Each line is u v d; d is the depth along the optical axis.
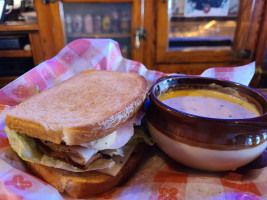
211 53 1.99
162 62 2.00
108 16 1.98
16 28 1.78
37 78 0.79
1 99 0.74
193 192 0.53
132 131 0.59
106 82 0.73
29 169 0.60
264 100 0.59
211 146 0.52
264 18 1.89
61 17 1.81
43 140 0.56
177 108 0.63
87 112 0.55
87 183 0.52
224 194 0.52
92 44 0.90
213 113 0.61
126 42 2.05
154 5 1.81
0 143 0.62
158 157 0.65
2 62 1.74
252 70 0.86
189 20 1.94
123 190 0.55
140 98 0.62
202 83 0.72
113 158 0.59
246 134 0.50
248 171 0.59
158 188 0.55
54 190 0.51
